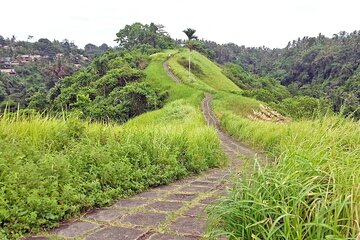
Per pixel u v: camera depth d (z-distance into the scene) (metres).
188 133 9.21
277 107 37.12
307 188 2.45
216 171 7.77
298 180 2.58
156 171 6.05
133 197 4.91
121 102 51.41
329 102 6.68
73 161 5.00
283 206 2.32
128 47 116.50
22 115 6.21
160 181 5.86
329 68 96.75
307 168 2.70
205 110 40.31
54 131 5.99
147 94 52.81
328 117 5.12
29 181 4.00
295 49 136.38
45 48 131.00
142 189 5.33
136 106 51.81
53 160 4.55
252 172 3.18
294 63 117.81
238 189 2.84
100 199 4.43
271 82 102.50
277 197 2.55
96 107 44.75
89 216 3.98
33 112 6.50
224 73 94.06
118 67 72.00
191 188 5.54
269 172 2.84
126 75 64.31
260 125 16.22
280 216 2.22
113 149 5.86
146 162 6.05
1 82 65.81
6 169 4.05
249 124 18.59
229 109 41.03
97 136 6.46
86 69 80.44
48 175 4.32
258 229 2.47
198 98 47.38
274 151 4.53
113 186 4.98
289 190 2.54
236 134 19.64
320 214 2.21
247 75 105.94
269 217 2.43
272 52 168.62
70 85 68.12
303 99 29.48
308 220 2.29
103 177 4.95
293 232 2.25
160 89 60.78
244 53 164.00
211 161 8.48
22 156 4.40
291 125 10.48
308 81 106.69
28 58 113.75
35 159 4.72
